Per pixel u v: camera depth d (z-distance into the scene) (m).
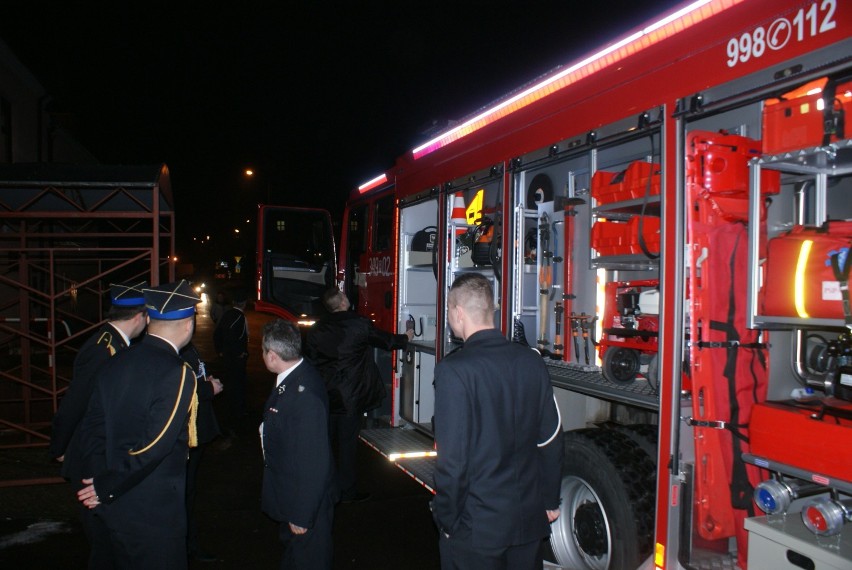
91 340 3.45
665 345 2.73
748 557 2.51
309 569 2.99
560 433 2.56
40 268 7.08
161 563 2.55
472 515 2.30
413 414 5.61
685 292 2.68
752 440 2.54
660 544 2.70
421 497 5.38
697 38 2.69
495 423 2.32
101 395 2.54
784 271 2.41
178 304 2.64
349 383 4.93
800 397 2.81
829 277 2.25
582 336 3.78
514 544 2.31
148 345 2.62
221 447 6.85
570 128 3.44
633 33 3.01
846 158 2.48
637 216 3.20
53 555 4.09
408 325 5.66
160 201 7.02
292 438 2.88
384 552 4.27
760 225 2.80
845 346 2.52
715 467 2.64
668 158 2.78
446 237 4.88
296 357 2.97
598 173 3.41
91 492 2.54
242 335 7.74
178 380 2.52
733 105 2.54
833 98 2.28
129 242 14.23
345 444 5.08
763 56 2.43
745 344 2.72
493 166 4.18
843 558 2.15
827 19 2.22
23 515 4.79
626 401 3.05
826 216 2.79
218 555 4.19
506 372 2.38
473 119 4.46
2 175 5.58
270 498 3.00
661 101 2.84
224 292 10.07
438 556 4.21
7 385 7.98
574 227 3.86
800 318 2.35
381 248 6.62
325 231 11.58
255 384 10.66
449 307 2.57
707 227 2.70
